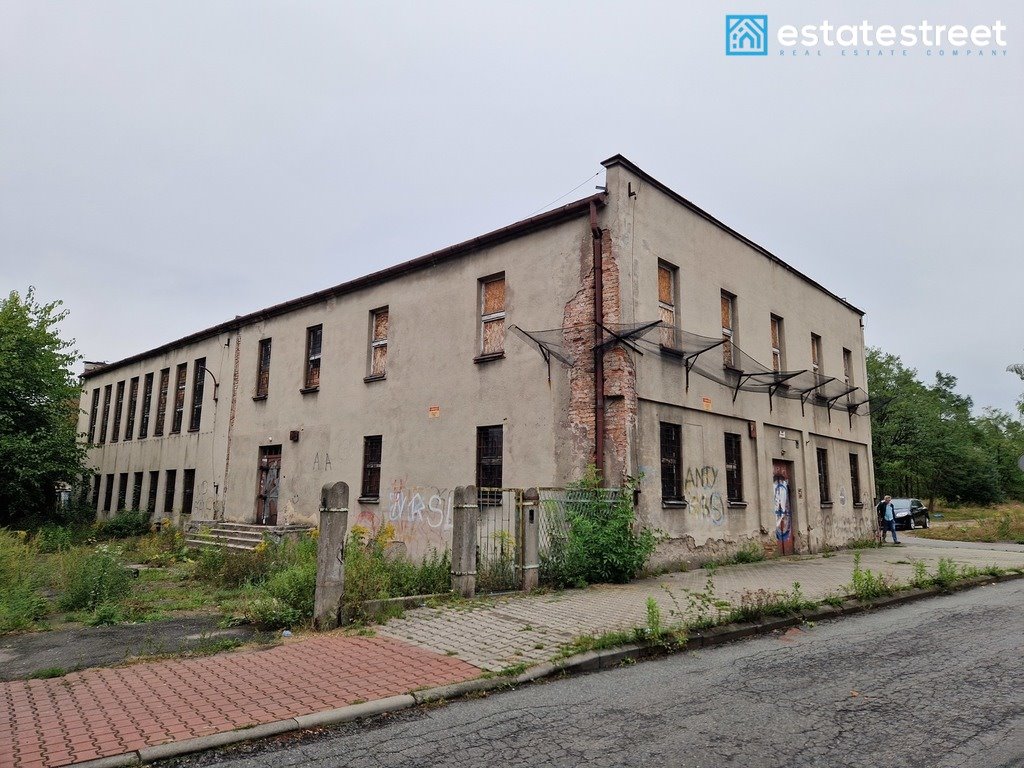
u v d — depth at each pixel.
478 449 14.20
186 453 23.67
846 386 20.70
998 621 8.45
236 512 20.72
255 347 21.45
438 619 8.09
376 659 6.43
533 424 13.20
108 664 6.43
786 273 18.52
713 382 14.66
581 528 10.96
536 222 13.69
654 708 5.11
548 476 12.77
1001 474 61.47
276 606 8.20
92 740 4.42
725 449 14.81
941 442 50.38
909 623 8.42
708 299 14.76
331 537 7.99
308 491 18.31
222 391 22.48
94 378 31.55
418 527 15.10
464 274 15.24
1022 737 4.39
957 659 6.49
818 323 19.97
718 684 5.74
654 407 12.72
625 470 11.75
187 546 19.19
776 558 15.71
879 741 4.36
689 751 4.23
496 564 10.27
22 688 5.62
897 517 34.09
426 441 15.32
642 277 12.78
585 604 8.98
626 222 12.62
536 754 4.21
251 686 5.62
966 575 12.28
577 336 12.76
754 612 8.07
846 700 5.24
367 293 17.72
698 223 14.82
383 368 17.16
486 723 4.84
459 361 14.93
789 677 5.93
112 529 24.02
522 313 13.84
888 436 45.84
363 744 4.46
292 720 4.76
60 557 13.48
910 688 5.54
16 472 23.03
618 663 6.54
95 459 29.86
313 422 18.62
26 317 24.50
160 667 6.25
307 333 19.66
